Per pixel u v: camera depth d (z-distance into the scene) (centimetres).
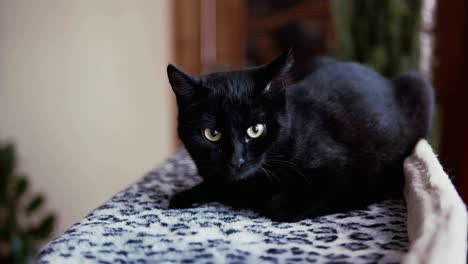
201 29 115
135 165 122
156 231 42
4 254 103
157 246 39
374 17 85
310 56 113
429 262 32
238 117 47
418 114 60
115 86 118
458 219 35
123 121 120
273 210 46
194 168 63
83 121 120
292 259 37
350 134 52
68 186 123
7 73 118
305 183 48
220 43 116
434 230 35
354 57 87
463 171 98
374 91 59
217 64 117
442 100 100
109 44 116
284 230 43
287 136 49
